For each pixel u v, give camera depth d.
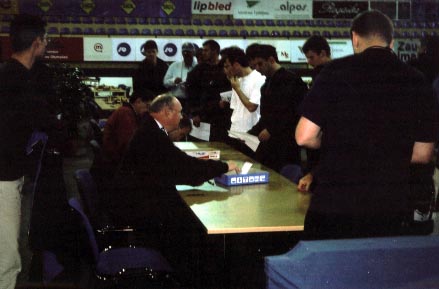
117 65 13.05
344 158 2.16
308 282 1.40
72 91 8.59
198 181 3.33
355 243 1.43
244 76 5.21
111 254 3.12
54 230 2.97
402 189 2.16
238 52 5.14
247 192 3.27
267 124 4.60
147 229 3.38
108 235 3.38
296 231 2.82
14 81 2.91
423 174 2.60
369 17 2.19
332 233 2.18
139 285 3.06
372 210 2.14
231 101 5.50
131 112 4.52
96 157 4.32
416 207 2.51
